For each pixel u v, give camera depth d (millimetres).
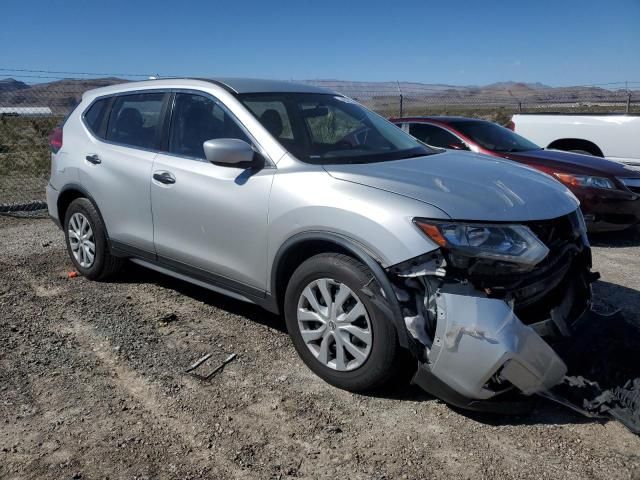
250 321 4340
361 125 4312
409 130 8219
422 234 2926
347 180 3295
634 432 2895
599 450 2832
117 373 3564
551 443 2893
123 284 5137
